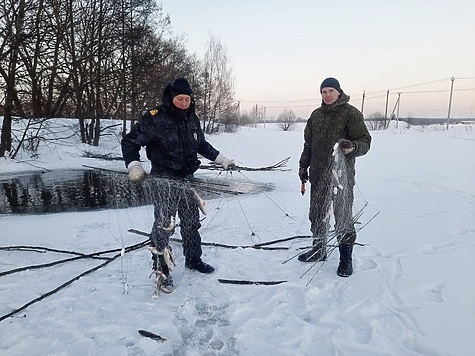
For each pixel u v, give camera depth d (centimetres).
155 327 298
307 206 740
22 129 1579
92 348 270
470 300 328
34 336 284
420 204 710
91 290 359
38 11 1430
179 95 348
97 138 1920
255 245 478
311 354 265
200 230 556
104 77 1933
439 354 255
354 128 390
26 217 685
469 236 505
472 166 1265
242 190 947
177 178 370
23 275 393
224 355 270
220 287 366
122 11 1869
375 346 265
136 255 446
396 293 347
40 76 1745
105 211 723
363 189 872
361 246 470
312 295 346
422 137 2461
